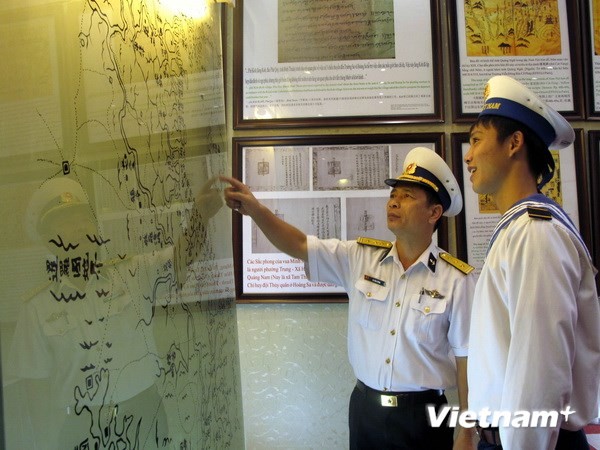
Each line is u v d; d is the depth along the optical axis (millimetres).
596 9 1639
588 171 1619
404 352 1223
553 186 1612
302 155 1649
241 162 1656
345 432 1632
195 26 978
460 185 1604
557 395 706
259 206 1353
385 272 1327
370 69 1646
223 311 1190
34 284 393
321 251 1374
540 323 721
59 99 437
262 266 1641
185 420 779
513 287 775
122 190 564
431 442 1210
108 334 510
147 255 637
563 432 816
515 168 887
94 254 488
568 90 1623
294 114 1652
